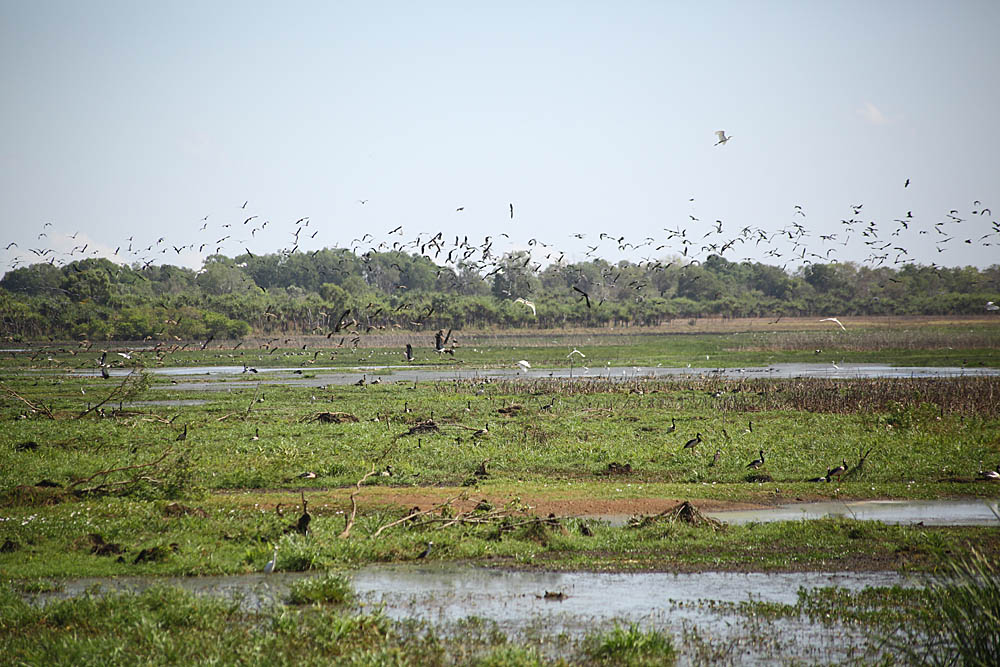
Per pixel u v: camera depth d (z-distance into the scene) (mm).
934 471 38500
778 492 35312
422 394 75625
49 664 16734
